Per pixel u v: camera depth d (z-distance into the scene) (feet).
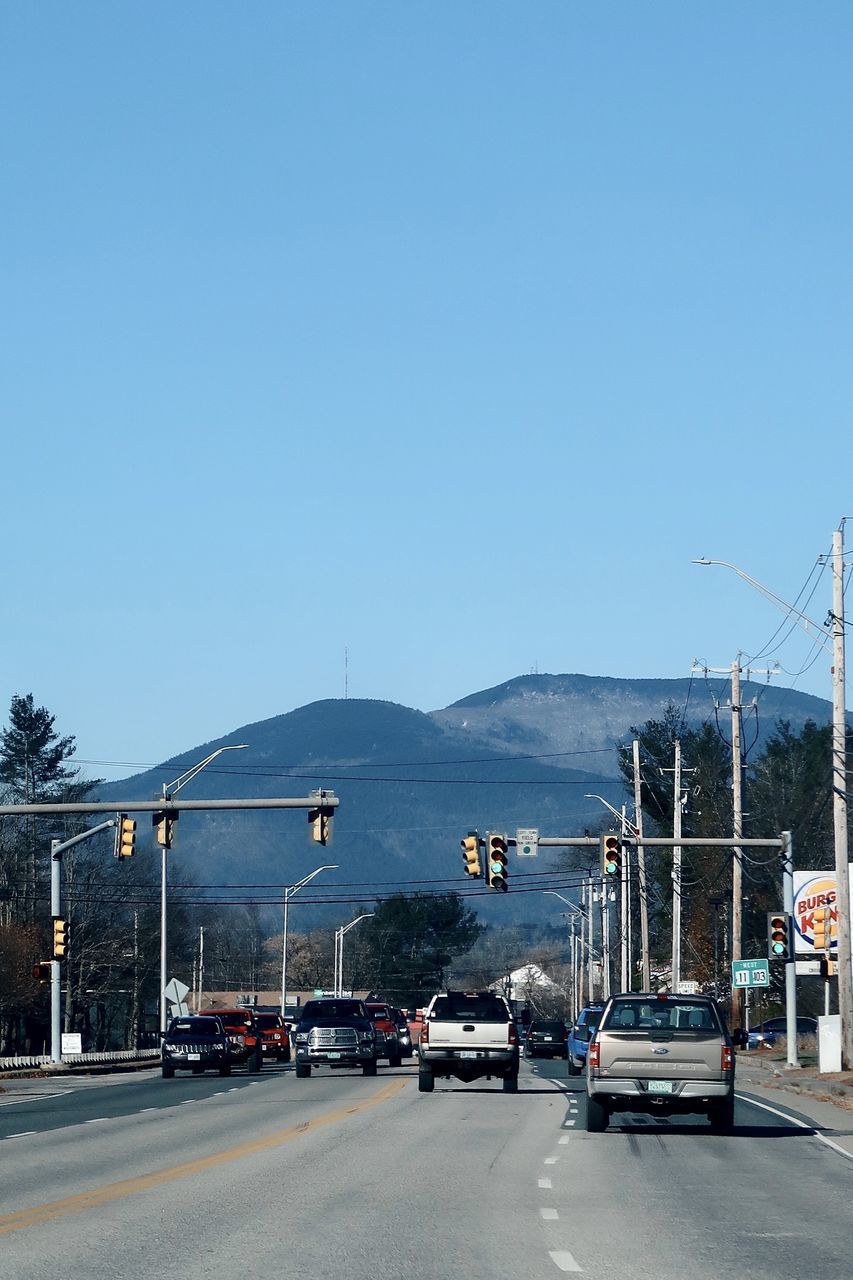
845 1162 190.08
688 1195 155.43
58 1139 221.66
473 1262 111.34
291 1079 416.87
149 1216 136.56
